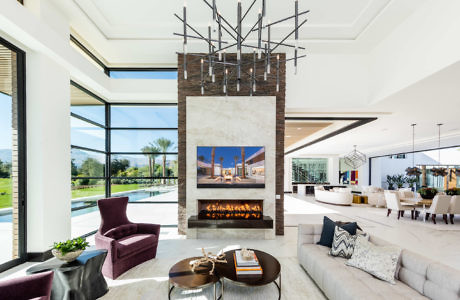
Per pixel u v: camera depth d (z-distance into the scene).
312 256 2.56
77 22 3.62
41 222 3.06
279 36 4.01
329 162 14.10
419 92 3.58
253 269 2.16
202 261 2.38
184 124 4.37
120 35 4.05
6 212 2.92
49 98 3.21
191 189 4.23
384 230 4.88
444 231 4.83
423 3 3.02
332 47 4.25
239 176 4.23
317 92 4.49
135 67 5.11
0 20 2.41
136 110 5.38
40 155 3.08
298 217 6.16
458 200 5.43
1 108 2.87
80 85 4.27
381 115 5.02
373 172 12.89
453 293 1.55
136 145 5.36
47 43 2.99
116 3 3.31
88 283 2.20
